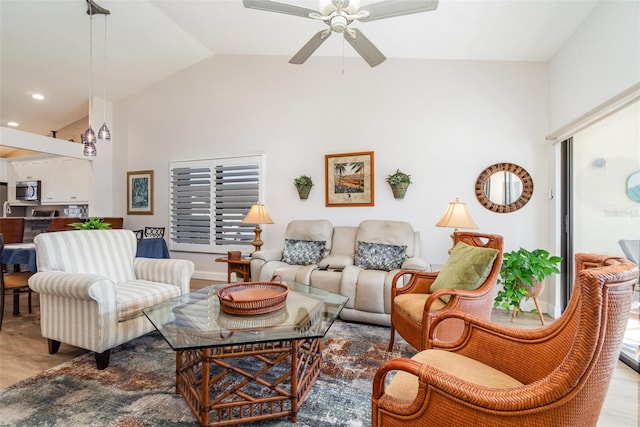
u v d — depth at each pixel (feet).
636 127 7.04
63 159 19.40
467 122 11.56
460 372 3.72
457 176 11.62
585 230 9.09
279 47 13.38
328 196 13.21
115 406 5.30
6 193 21.43
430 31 10.09
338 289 9.67
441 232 11.77
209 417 4.81
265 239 14.17
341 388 5.88
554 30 9.20
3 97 15.74
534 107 10.92
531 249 10.84
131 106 17.30
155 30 12.93
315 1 9.69
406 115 12.23
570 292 9.88
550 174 10.55
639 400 5.64
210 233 15.28
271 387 4.99
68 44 13.05
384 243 10.96
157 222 16.67
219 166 15.14
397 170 12.17
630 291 2.56
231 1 10.66
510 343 3.92
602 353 2.41
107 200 17.61
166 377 6.27
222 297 6.05
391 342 7.51
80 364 6.80
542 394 2.45
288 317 5.74
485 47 10.58
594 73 8.19
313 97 13.55
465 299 5.82
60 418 4.98
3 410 5.18
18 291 9.88
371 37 10.78
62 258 7.55
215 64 15.24
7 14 11.13
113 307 6.71
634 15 6.77
